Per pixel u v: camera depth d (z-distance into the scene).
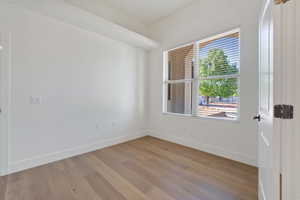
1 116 1.89
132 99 3.56
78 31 2.60
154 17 3.46
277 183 0.83
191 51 3.04
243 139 2.26
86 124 2.74
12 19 1.95
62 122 2.44
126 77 3.43
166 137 3.49
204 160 2.38
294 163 0.78
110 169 2.10
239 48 2.31
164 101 3.59
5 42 1.90
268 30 1.01
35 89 2.15
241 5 2.24
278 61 0.81
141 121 3.79
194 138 2.93
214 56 2.67
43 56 2.22
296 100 0.77
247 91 2.20
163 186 1.70
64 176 1.91
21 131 2.04
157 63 3.68
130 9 3.16
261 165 1.31
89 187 1.68
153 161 2.35
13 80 1.97
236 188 1.66
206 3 2.67
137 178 1.87
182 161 2.35
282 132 0.81
